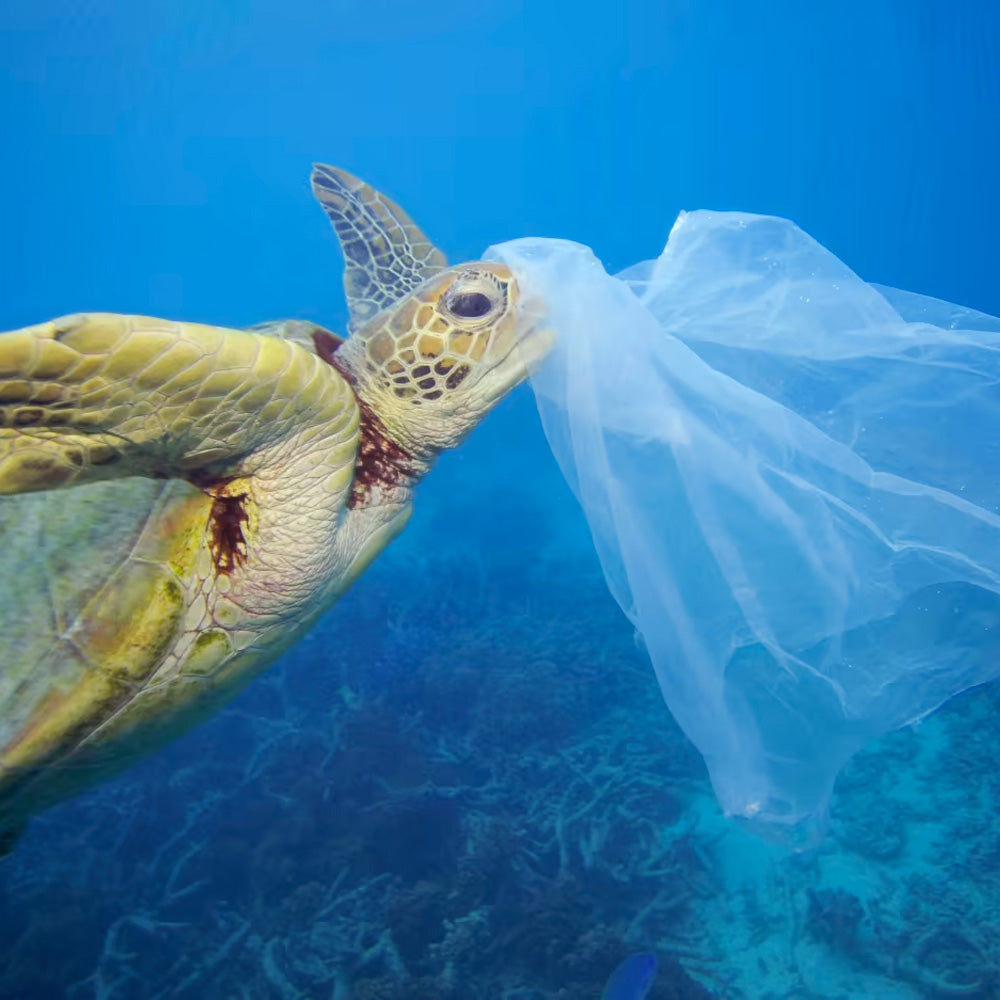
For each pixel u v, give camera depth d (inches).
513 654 354.9
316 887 220.4
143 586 90.0
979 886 237.8
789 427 89.3
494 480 645.9
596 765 290.7
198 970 202.5
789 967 220.4
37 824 255.3
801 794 87.2
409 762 266.1
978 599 90.3
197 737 298.0
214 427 82.8
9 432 70.8
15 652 85.7
